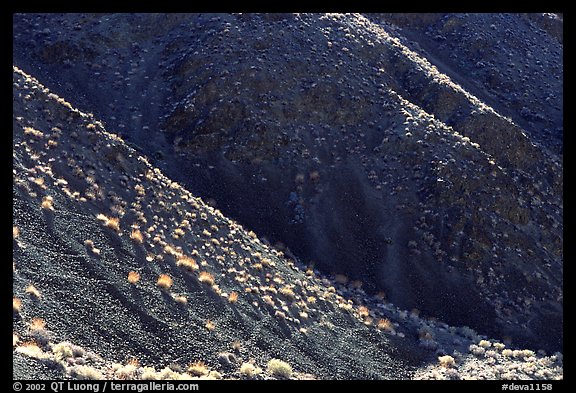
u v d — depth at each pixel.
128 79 55.28
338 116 54.12
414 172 50.25
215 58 55.34
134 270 27.19
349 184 49.31
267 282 34.25
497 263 45.81
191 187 46.19
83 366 18.64
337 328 32.78
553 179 55.50
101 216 30.14
